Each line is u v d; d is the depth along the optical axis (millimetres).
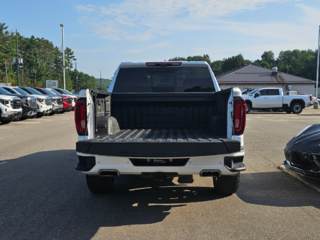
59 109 19766
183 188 4707
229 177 4062
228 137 3691
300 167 4668
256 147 8078
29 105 15500
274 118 17625
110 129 4117
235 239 2975
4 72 95750
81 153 3506
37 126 13352
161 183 5008
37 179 5164
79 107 3641
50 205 3932
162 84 5359
